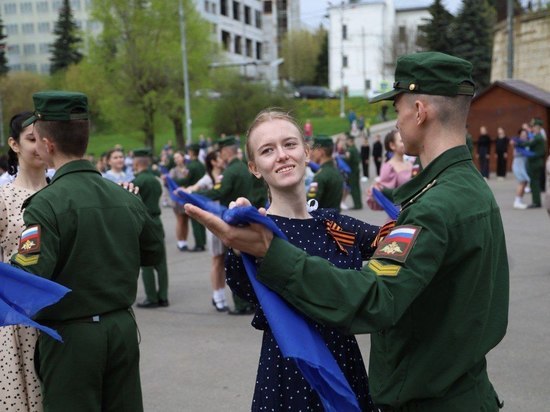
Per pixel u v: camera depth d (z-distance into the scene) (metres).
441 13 45.69
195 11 34.78
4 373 2.95
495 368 4.79
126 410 2.96
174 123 37.41
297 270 1.72
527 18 25.00
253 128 2.30
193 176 11.52
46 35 87.88
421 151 2.08
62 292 2.15
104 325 2.83
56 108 2.88
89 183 2.92
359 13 72.88
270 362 2.22
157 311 7.02
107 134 54.03
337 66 74.25
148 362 5.30
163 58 33.53
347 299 1.69
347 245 2.34
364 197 17.91
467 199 1.91
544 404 4.14
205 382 4.81
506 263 2.10
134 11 33.50
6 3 88.25
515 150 13.46
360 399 2.29
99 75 34.72
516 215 12.58
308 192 6.84
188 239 12.47
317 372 1.75
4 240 3.15
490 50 44.34
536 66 24.67
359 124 41.28
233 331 6.14
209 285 8.27
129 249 2.98
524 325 5.79
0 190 3.21
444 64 1.98
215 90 37.66
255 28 79.25
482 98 20.84
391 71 64.81
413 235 1.79
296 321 1.77
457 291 1.89
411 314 1.95
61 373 2.75
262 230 1.75
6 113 48.91
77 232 2.78
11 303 2.18
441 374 1.92
